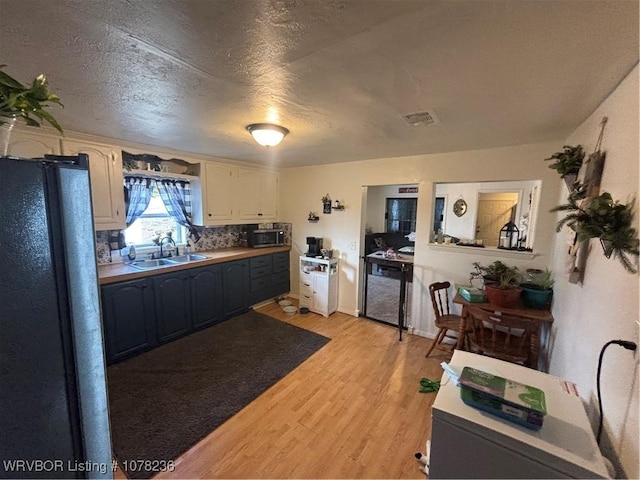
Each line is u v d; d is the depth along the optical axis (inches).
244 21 35.7
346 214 156.6
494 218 224.8
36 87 29.4
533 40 38.9
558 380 50.1
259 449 69.9
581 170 71.3
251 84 54.9
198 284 131.2
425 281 132.2
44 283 29.1
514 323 85.1
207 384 94.6
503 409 39.8
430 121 77.1
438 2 31.4
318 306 159.3
